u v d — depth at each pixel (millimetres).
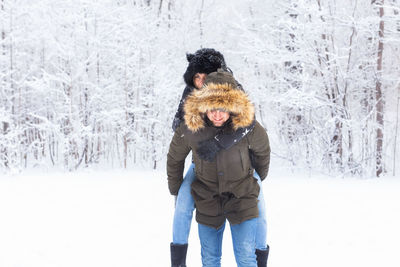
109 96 10336
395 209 5508
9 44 10055
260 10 10930
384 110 9953
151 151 10484
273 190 7039
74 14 10039
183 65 10984
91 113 10406
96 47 10312
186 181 2799
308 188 7227
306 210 5477
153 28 10797
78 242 4105
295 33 9445
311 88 9703
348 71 9352
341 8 9617
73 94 10375
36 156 10781
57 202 6004
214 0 11547
